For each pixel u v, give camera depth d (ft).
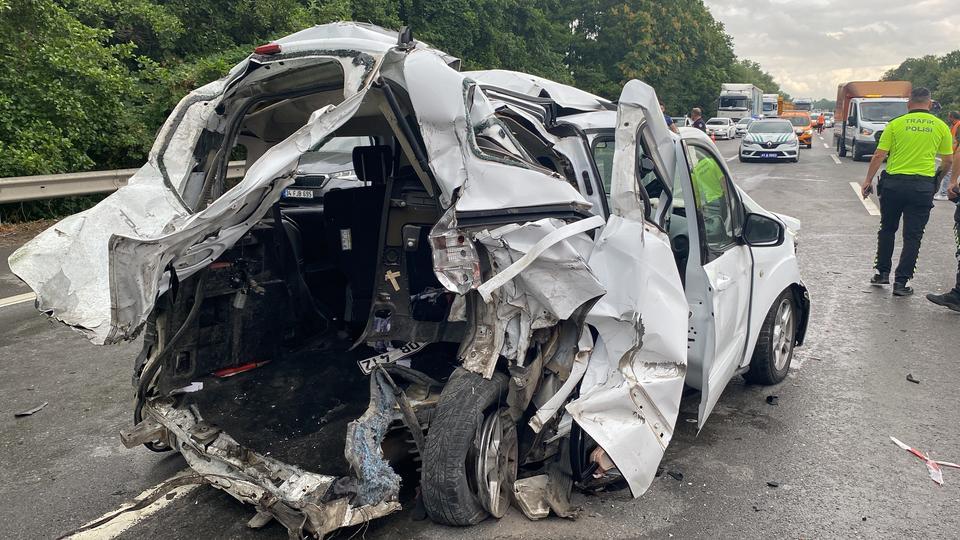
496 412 9.90
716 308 12.07
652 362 10.28
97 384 16.30
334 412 11.25
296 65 10.30
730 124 139.95
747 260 13.85
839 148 87.40
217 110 11.02
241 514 10.79
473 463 9.57
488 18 69.05
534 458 10.65
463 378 9.64
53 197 32.63
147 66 40.65
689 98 154.20
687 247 12.72
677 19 139.95
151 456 12.95
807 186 53.01
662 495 11.24
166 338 10.75
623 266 9.87
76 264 8.98
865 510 10.80
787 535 10.15
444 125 9.20
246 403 11.37
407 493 10.82
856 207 41.75
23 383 16.34
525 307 9.51
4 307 22.21
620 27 130.93
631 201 10.04
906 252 22.85
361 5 54.90
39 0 34.68
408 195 10.40
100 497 11.50
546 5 101.71
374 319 10.67
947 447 12.87
